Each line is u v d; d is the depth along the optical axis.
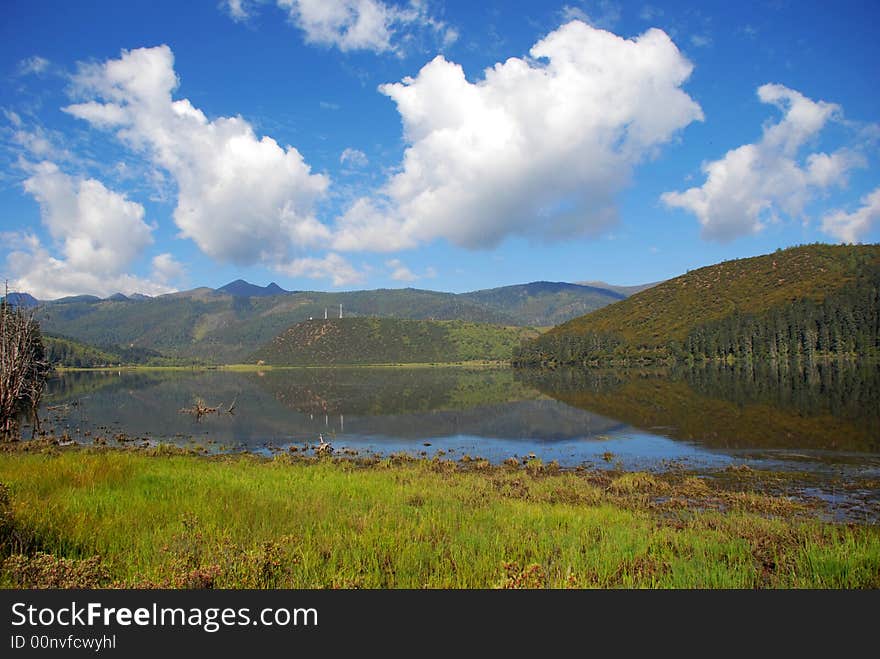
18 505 11.50
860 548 10.79
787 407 44.88
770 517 15.64
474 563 9.73
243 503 13.81
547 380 103.25
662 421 40.25
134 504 13.16
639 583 8.89
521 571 8.70
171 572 8.48
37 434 37.19
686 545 11.38
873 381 66.31
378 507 14.06
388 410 54.12
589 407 52.00
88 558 8.59
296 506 13.98
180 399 71.06
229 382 118.94
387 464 25.64
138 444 33.53
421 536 11.46
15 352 34.22
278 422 45.16
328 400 67.31
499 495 17.89
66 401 67.44
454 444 33.22
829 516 15.85
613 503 17.20
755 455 26.34
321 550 10.09
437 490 17.83
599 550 10.71
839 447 27.89
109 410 55.91
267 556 8.88
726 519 14.39
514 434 36.75
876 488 19.42
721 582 9.08
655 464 25.02
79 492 14.45
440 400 64.44
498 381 104.88
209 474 19.28
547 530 12.50
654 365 137.62
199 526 11.12
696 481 20.59
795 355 114.75
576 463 26.09
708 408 47.06
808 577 9.55
